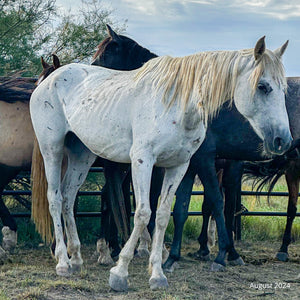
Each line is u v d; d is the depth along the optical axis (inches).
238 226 264.8
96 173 276.4
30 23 325.4
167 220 159.2
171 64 153.7
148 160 151.0
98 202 274.2
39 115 182.4
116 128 159.2
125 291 155.0
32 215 190.9
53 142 180.2
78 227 263.9
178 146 152.2
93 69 183.2
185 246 247.0
